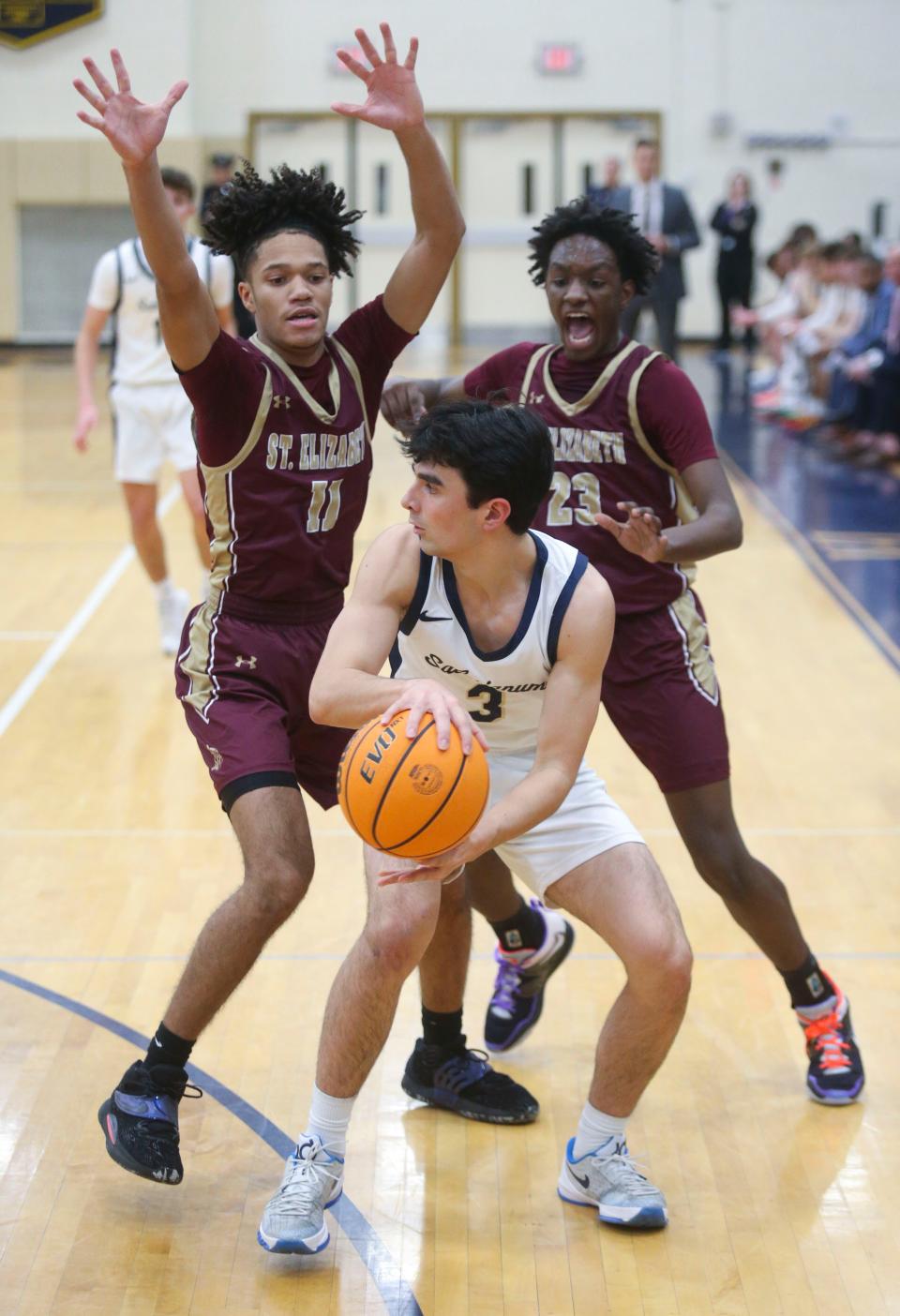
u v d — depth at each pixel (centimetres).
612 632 302
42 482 1230
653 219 1462
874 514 1121
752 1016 416
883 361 1319
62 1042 393
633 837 321
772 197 2330
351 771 276
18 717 665
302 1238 303
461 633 302
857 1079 374
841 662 762
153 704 684
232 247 344
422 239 359
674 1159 349
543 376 387
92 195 2220
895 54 2294
